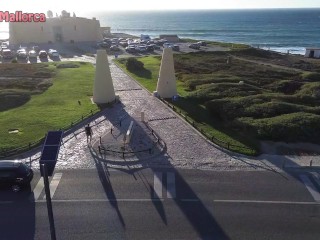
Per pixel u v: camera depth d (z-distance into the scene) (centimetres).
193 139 2744
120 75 5284
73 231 1667
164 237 1627
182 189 2023
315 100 3666
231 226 1705
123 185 2064
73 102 3753
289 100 3609
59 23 9606
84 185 2062
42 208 1845
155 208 1841
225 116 3161
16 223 1727
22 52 7244
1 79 4834
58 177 2152
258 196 1959
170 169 2259
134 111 3447
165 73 3812
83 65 6194
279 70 5497
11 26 9244
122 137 2758
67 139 2736
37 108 3550
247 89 4025
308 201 1919
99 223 1723
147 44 9019
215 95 3738
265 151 2542
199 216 1777
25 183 2002
